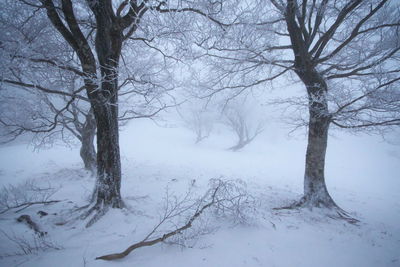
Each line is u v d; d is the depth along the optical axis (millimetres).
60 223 3721
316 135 5895
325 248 3395
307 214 5172
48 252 2775
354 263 3037
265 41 6211
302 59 5527
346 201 7930
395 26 5215
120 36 4375
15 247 2906
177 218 3846
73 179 8242
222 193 3734
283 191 8195
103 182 4223
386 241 4004
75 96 4555
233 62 6305
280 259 2902
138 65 6754
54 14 3938
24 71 3809
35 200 5055
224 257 2785
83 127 9523
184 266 2535
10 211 4344
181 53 5082
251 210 4055
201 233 3223
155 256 2717
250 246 3125
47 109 7664
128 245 2959
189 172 10266
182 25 4352
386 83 4547
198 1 4133
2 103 6816
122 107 8953
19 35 4609
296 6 4961
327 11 5414
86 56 4078
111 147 4328
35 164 13188
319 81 5691
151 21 4160
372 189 11258
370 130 5527
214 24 4820
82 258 2617
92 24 5215
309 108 5805
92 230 3479
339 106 5168
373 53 5582
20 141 10344
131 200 4988
